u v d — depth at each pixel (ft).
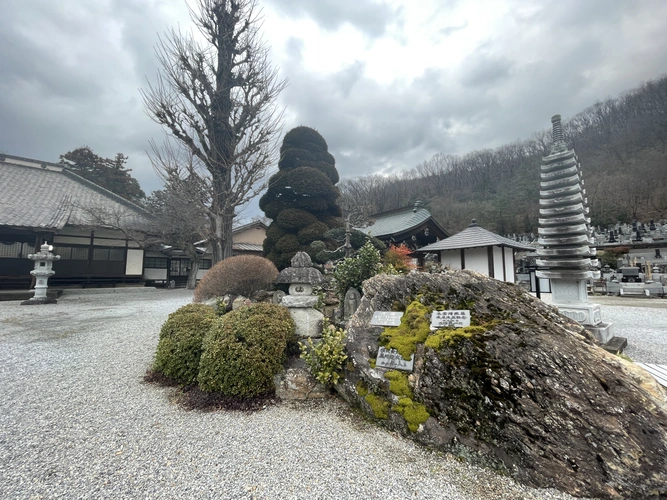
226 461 7.82
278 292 21.04
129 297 42.57
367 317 12.00
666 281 53.21
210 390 11.44
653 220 91.45
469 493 6.70
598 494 6.44
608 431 6.86
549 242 20.36
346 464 7.70
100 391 12.18
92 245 52.01
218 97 35.01
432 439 8.29
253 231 78.95
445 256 44.27
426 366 9.16
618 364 8.31
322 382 11.16
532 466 7.02
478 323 9.64
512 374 7.89
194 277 56.24
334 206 33.27
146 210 57.26
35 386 12.56
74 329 22.54
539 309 10.16
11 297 38.52
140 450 8.27
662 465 6.39
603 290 53.67
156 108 31.07
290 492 6.73
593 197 109.29
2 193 47.32
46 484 6.88
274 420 9.96
